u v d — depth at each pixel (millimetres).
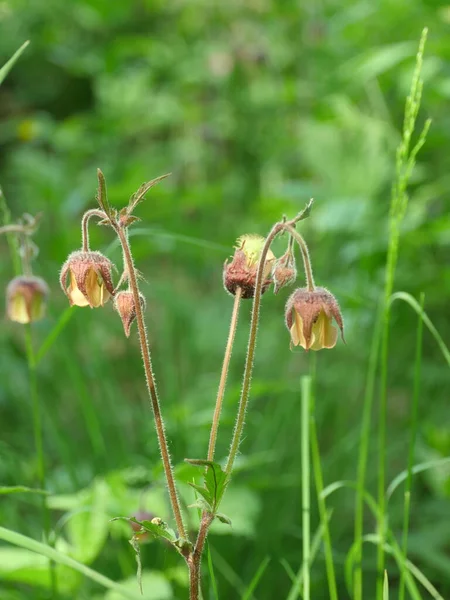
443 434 570
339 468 599
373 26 793
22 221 464
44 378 702
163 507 495
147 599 477
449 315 698
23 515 606
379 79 758
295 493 578
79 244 810
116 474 501
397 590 542
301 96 904
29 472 580
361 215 662
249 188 921
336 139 754
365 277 652
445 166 751
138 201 388
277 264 401
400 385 674
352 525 584
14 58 432
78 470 594
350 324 636
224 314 773
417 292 663
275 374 695
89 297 397
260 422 635
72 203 822
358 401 672
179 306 758
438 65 698
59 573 480
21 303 462
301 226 750
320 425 641
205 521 388
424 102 733
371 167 727
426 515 571
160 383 743
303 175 913
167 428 583
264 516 557
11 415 700
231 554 545
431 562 537
